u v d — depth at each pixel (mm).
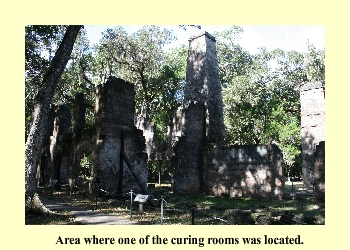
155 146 26594
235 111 31703
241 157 18078
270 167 16703
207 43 22453
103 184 15477
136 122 30828
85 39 28984
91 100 31297
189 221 9750
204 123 21188
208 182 19531
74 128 19688
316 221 9492
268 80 35469
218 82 22656
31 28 16469
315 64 33938
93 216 10258
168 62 34781
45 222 9023
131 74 33281
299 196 16094
